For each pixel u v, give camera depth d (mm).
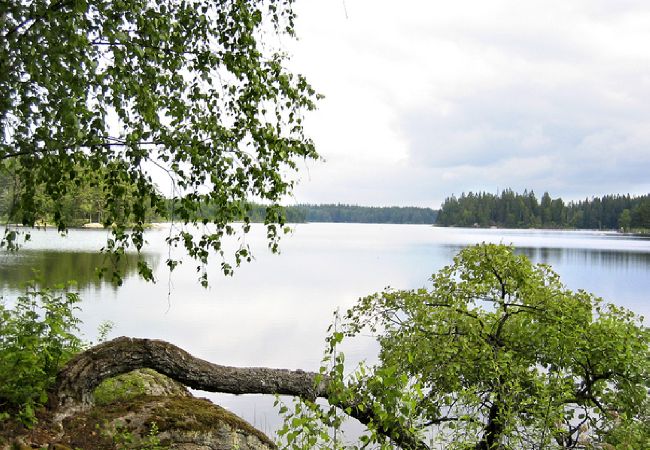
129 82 4125
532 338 6516
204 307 21094
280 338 15656
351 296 26234
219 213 5430
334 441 3197
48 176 4145
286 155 5453
